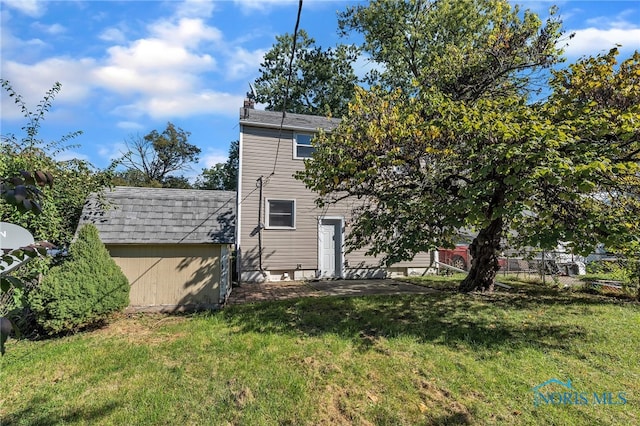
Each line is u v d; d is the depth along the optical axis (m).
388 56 18.02
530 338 5.03
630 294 8.02
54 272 5.54
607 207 6.80
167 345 4.87
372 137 6.63
